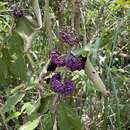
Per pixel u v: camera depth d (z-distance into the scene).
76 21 0.38
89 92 0.44
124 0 0.42
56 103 0.33
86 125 0.46
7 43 0.38
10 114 0.40
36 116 0.34
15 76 0.39
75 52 0.32
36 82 0.35
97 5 0.51
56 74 0.33
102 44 0.37
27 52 0.37
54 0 0.44
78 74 0.39
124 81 0.46
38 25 0.36
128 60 0.54
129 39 0.48
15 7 0.38
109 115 0.46
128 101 0.47
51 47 0.36
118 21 0.45
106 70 0.43
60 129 0.33
